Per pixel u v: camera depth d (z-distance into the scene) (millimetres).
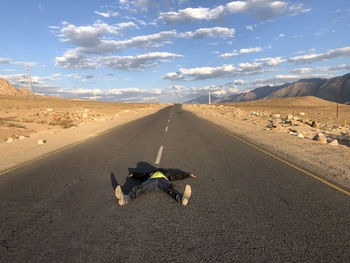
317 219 3090
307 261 2230
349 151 7723
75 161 6578
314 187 4344
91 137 11711
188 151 7820
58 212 3365
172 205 3580
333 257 2293
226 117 25375
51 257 2332
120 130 14703
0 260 2283
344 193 4039
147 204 3635
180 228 2875
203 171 5422
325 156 6961
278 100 121812
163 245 2518
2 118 24609
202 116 28156
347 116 34812
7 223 3062
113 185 4504
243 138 10648
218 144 9133
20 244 2570
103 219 3141
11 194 4102
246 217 3150
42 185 4562
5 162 6625
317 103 98438
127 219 3135
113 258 2301
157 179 3998
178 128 15188
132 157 6984
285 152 7527
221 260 2254
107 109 62094
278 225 2932
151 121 22000
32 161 6684
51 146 9250
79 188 4359
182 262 2223
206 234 2732
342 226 2900
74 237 2699
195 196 3922
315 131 14055
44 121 24453
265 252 2379
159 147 8633
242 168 5680
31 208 3512
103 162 6398
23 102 69438
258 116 26453
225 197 3863
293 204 3570
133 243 2566
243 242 2562
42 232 2818
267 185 4449
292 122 17453
